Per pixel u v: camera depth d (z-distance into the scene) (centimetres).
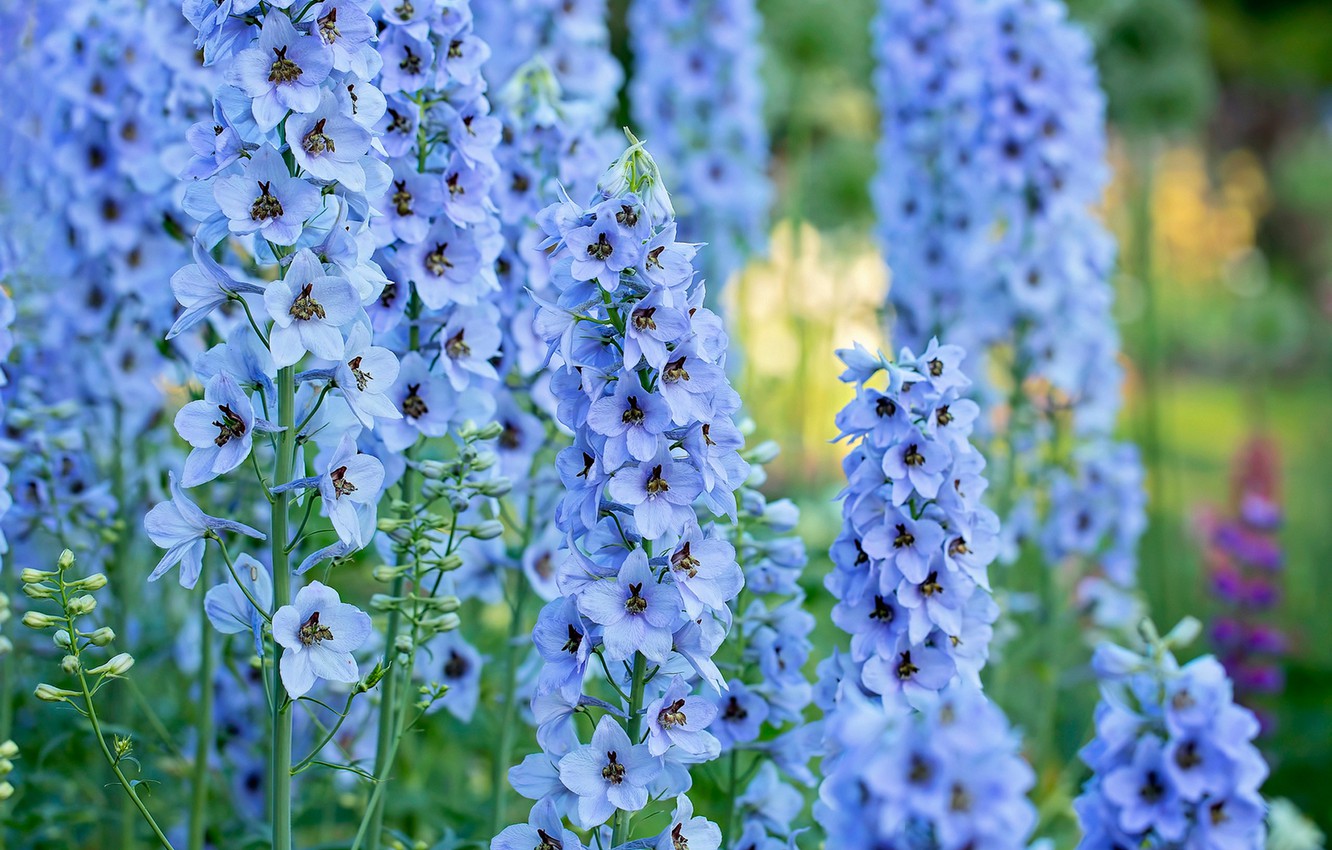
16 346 239
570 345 194
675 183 335
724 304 350
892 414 197
